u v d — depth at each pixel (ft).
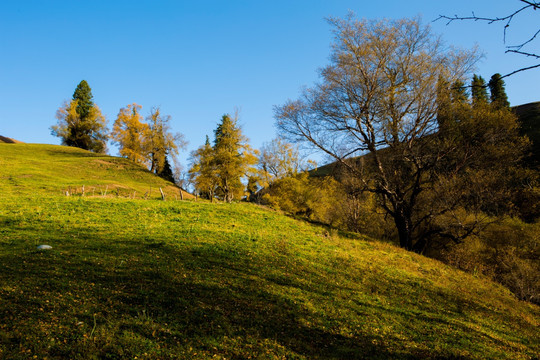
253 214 83.51
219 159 158.40
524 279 75.72
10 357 19.35
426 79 77.30
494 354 29.78
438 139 83.20
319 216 157.28
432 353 27.81
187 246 48.55
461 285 56.03
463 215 87.56
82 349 21.11
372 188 87.04
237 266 42.63
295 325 29.25
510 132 87.81
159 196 143.43
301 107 83.71
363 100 80.64
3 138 291.38
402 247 84.64
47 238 46.93
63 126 263.70
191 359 21.61
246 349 23.99
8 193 97.19
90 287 30.55
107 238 49.32
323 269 48.34
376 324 32.24
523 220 95.20
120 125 233.76
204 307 29.58
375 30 78.54
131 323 25.03
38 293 27.94
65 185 126.93
